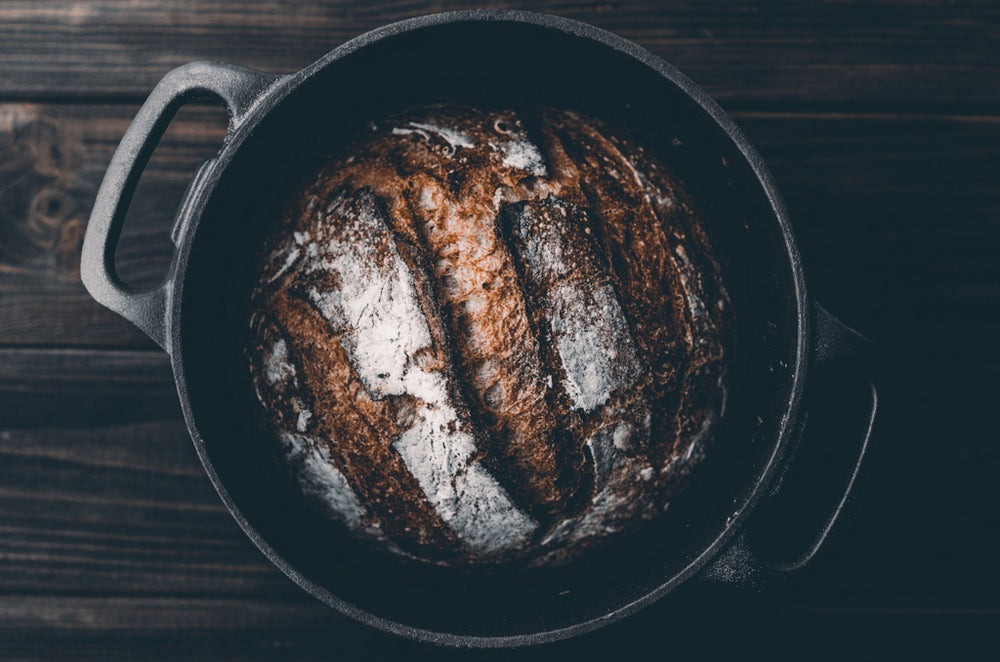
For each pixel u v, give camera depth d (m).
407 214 0.50
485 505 0.50
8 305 0.61
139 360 0.61
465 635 0.50
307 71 0.48
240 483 0.52
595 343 0.49
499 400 0.49
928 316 0.61
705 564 0.50
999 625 0.61
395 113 0.52
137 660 0.61
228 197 0.51
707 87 0.61
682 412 0.51
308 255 0.50
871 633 0.61
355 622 0.62
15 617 0.61
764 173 0.49
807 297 0.49
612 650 0.61
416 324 0.49
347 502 0.51
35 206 0.61
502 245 0.49
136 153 0.49
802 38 0.61
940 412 0.61
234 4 0.61
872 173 0.61
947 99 0.61
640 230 0.50
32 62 0.61
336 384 0.50
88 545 0.61
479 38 0.50
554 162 0.50
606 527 0.51
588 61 0.52
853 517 0.51
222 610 0.61
